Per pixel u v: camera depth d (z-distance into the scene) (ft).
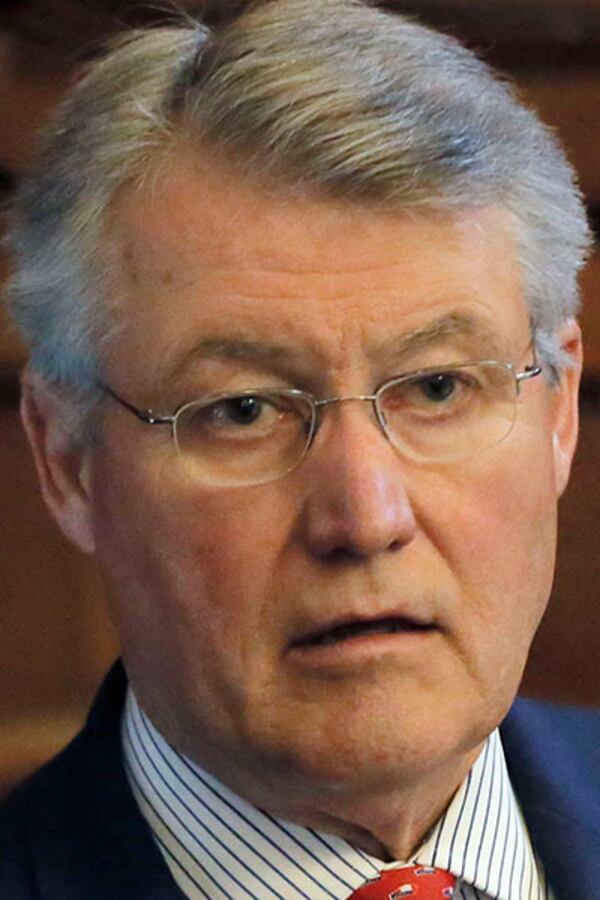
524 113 13.03
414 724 12.03
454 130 12.03
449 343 12.12
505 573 12.42
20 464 21.02
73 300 12.73
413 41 12.60
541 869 14.10
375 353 11.92
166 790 13.44
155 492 12.32
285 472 12.02
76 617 21.33
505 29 21.36
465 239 12.17
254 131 11.87
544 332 13.03
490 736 14.07
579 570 21.63
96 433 12.87
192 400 12.12
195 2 18.98
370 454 11.80
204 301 11.94
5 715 21.06
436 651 12.17
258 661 12.13
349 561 11.79
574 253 13.55
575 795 14.40
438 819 13.48
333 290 11.82
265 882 13.03
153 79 12.51
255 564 12.05
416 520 12.02
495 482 12.31
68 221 12.72
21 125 20.57
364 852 13.12
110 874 13.03
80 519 13.74
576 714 15.56
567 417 14.01
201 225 11.98
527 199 12.75
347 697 12.00
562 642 21.70
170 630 12.57
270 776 12.58
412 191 11.84
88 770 13.89
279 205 11.85
